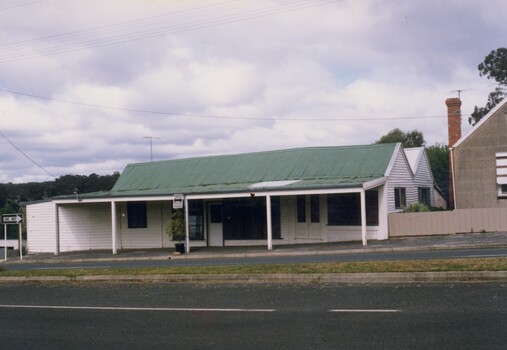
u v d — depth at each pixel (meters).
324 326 9.55
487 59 47.03
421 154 35.28
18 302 14.26
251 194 27.83
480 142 30.42
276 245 29.66
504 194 29.91
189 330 9.86
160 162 36.50
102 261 27.34
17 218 30.48
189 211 32.16
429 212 28.03
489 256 17.33
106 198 31.05
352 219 28.45
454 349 7.78
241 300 12.62
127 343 9.20
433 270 13.89
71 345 9.30
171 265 20.86
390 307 10.81
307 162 31.52
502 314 9.67
